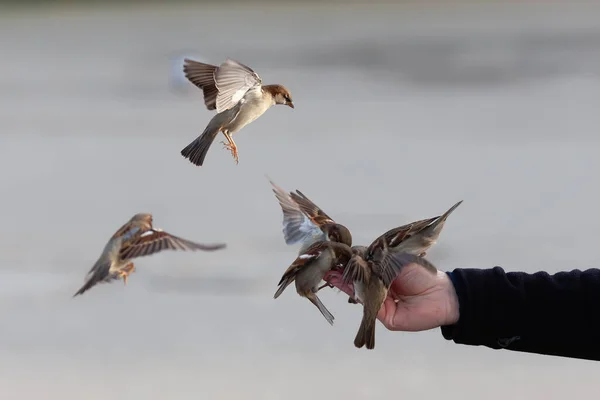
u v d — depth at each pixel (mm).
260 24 63719
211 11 83375
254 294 11078
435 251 12539
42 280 11914
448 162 19000
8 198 17156
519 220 14008
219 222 14633
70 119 26547
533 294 4695
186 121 25828
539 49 39719
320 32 54062
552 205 14914
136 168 19859
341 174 18219
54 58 43688
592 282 4676
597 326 4641
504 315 4703
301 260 4945
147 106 28641
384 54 40312
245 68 5480
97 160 20953
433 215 14484
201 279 11609
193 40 50094
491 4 86250
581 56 36500
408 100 28312
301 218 5297
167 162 20422
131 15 79188
